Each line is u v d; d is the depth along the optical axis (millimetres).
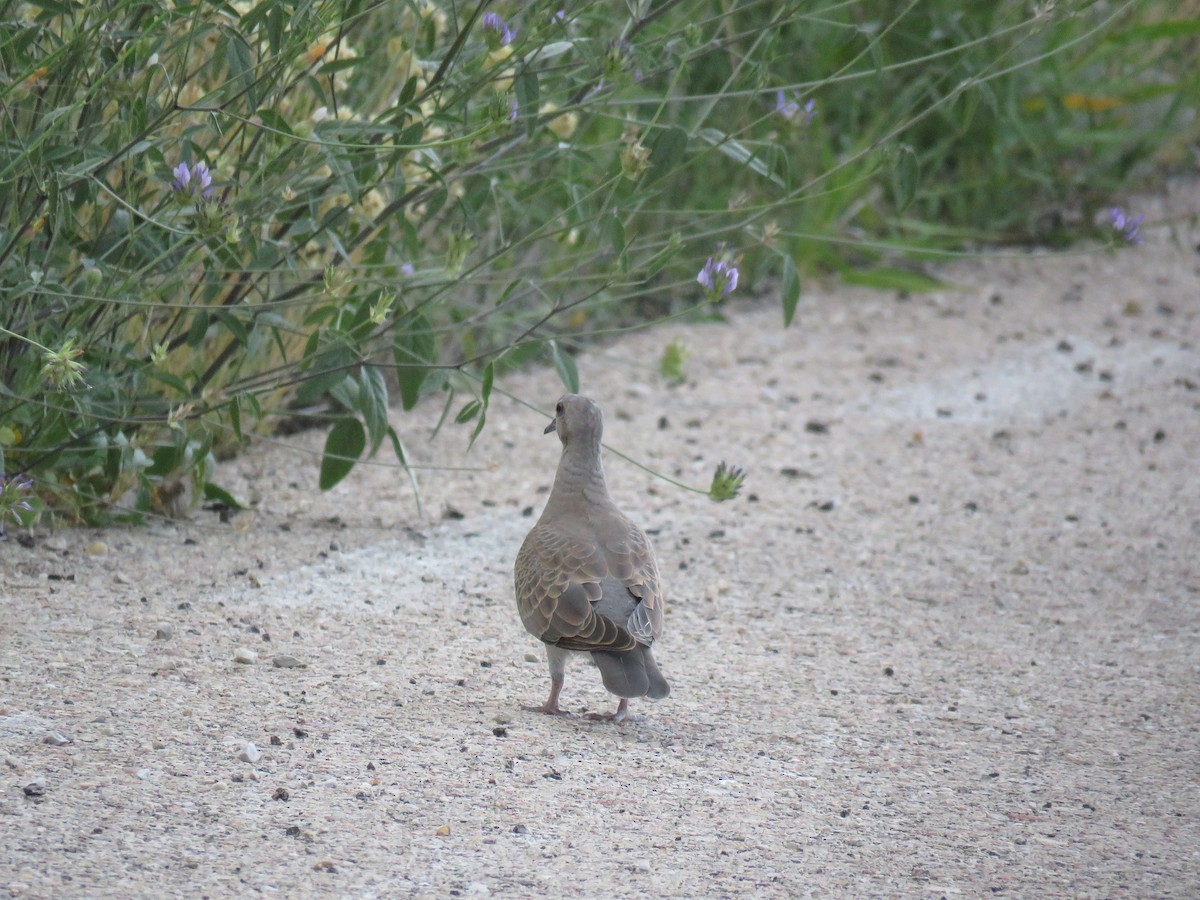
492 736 9250
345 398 11812
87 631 10336
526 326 17750
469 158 10367
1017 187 24484
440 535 13391
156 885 7078
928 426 17500
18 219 10766
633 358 19125
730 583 12891
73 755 8367
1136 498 15445
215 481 13977
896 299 22234
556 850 7805
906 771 9297
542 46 10992
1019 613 12531
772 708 10258
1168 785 9258
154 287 11508
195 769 8359
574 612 9469
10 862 7125
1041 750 9758
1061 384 19047
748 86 13648
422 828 7914
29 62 10344
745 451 16422
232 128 11961
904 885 7723
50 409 11320
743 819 8391
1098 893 7746
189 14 10117
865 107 22859
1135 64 25203
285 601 11438
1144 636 12094
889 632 11969
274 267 12039
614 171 11812
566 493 10477
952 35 21438
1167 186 26547
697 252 20609
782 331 20625
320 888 7207
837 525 14469
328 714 9367
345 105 13375
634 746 9375
